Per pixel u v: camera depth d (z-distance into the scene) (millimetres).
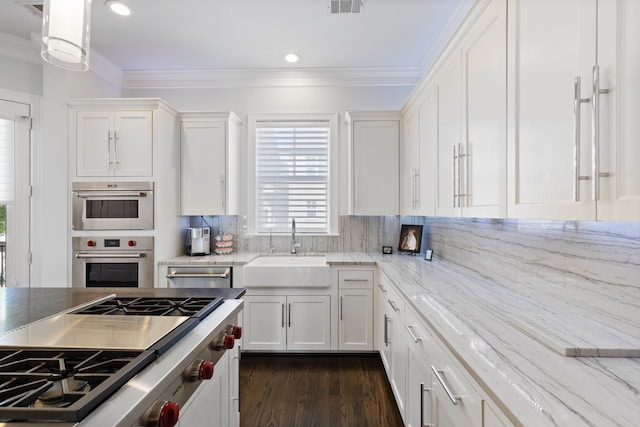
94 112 2838
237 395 1575
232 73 3391
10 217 2863
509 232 1782
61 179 2812
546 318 1246
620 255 1108
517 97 1235
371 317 2867
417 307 1469
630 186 764
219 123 3143
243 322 2865
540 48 1102
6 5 2363
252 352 2994
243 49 2963
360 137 3141
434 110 2180
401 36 2736
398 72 3355
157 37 2760
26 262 2891
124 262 2814
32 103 2906
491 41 1426
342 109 3428
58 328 1067
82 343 944
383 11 2398
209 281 2871
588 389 774
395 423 2012
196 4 2326
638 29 746
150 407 752
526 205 1178
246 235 3434
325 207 3477
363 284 2869
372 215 3227
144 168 2836
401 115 3119
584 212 893
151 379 774
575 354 946
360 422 2023
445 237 2787
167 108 2967
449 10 2395
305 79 3412
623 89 783
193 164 3150
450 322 1255
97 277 2842
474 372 876
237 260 2912
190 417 1022
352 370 2682
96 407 648
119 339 972
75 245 2812
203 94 3449
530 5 1155
